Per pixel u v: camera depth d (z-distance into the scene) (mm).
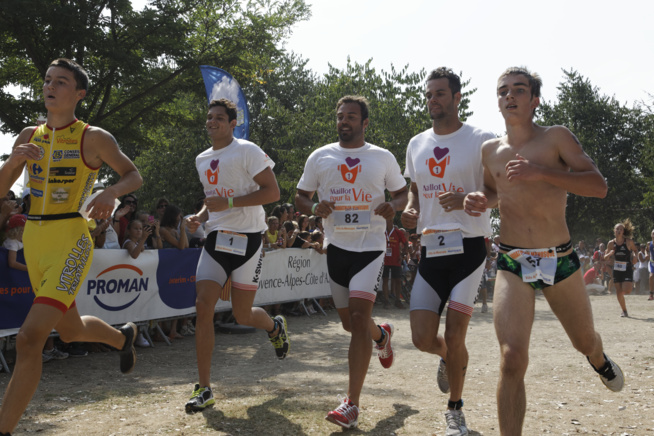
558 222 2963
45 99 3123
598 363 3369
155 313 7059
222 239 4199
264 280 9281
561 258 2955
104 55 13508
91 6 13750
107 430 3412
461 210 3652
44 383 4832
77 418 3680
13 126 14133
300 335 8016
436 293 3625
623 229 10680
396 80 22516
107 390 4535
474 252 3617
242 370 5469
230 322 8719
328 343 7277
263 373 5297
